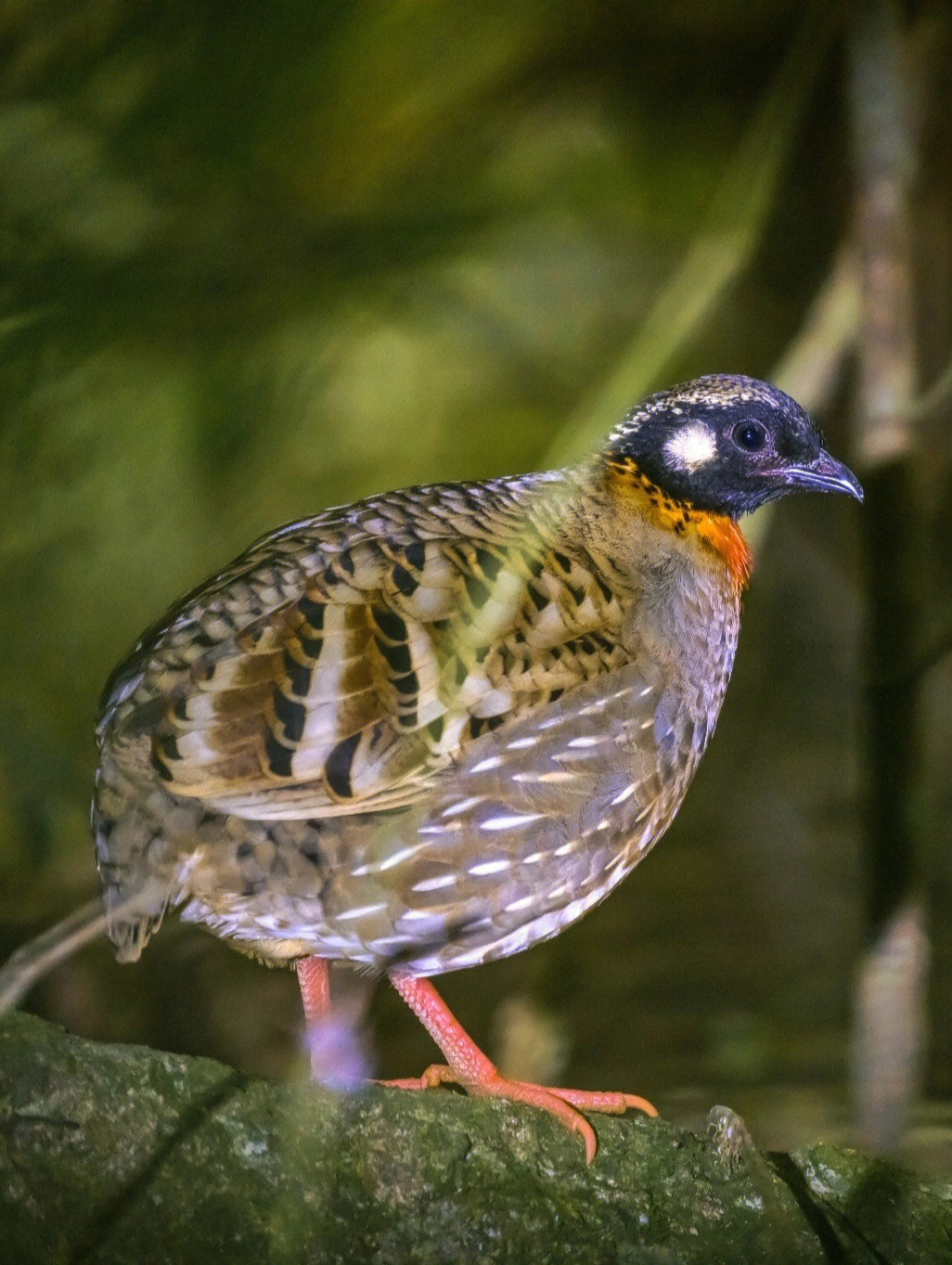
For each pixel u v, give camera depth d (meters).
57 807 5.67
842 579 6.69
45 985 5.84
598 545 5.70
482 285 5.60
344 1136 5.61
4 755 5.63
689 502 5.72
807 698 6.46
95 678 5.64
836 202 5.87
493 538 5.68
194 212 5.52
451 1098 5.63
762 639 6.69
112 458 5.54
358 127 5.52
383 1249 5.61
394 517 5.68
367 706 5.64
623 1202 5.63
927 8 5.70
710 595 5.71
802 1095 5.83
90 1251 5.59
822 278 5.93
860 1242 5.64
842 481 5.72
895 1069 5.71
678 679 5.70
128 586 5.57
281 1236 5.60
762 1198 5.64
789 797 6.12
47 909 5.73
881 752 5.73
